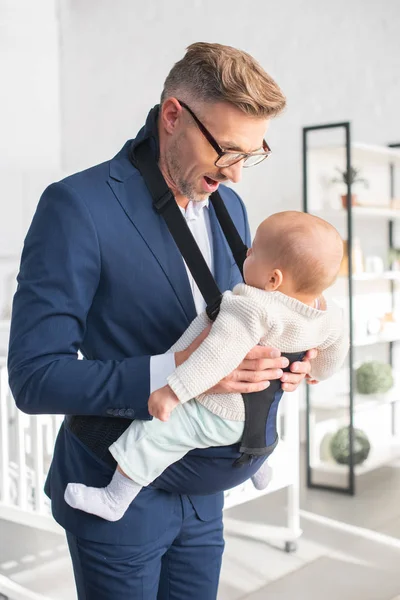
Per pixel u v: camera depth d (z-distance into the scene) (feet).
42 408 4.38
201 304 5.00
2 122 18.71
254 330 4.42
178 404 4.52
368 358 15.70
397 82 14.61
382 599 9.15
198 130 4.35
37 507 9.30
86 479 4.77
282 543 10.87
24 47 18.93
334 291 13.76
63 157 19.84
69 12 19.31
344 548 10.75
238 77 4.20
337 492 13.07
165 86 4.66
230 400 4.60
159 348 4.67
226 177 4.55
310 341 4.76
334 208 13.41
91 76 18.99
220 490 4.87
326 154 13.29
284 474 10.44
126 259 4.54
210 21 16.85
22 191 18.39
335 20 15.26
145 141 4.80
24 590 9.05
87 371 4.33
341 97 15.35
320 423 14.01
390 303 15.06
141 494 4.73
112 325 4.61
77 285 4.38
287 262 4.60
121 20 18.30
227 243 5.34
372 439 15.02
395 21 14.48
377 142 14.98
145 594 4.79
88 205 4.47
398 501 12.60
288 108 16.03
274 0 15.99
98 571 4.72
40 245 4.44
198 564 5.10
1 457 9.62
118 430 4.69
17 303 4.48
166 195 4.65
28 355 4.35
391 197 14.76
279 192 16.31
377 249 15.21
